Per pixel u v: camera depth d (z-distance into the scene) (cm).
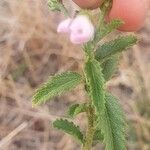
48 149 15
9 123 16
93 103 7
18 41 17
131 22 8
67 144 15
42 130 16
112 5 8
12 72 17
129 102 16
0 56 17
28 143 15
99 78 7
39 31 17
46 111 16
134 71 16
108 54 8
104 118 7
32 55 17
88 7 8
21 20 17
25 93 16
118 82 16
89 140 8
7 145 15
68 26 7
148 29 18
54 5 8
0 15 18
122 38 8
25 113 16
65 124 8
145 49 17
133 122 15
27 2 18
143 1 8
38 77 17
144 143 15
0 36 18
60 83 7
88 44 7
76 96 16
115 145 7
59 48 17
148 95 16
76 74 8
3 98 16
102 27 7
